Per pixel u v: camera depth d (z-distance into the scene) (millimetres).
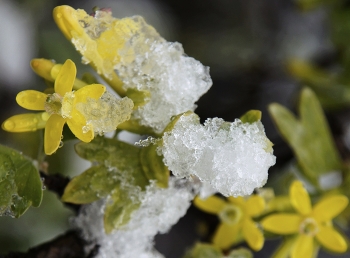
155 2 521
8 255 263
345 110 409
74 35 238
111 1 485
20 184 244
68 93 224
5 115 450
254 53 501
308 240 276
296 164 325
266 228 274
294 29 521
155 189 252
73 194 249
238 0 520
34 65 236
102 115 225
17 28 461
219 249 283
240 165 224
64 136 247
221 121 229
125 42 242
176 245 427
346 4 437
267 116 471
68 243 267
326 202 272
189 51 503
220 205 279
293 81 477
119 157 250
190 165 227
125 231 257
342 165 311
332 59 459
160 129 246
